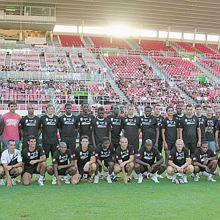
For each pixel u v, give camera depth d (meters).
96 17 44.00
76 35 47.78
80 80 31.00
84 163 10.05
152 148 10.25
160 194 8.73
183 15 44.28
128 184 9.85
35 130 10.41
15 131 10.55
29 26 41.12
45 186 9.42
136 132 11.21
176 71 38.81
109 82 32.91
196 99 31.00
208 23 46.78
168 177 10.71
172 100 30.16
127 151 10.13
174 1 40.84
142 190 9.13
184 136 11.23
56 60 35.97
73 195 8.45
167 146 11.17
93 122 10.91
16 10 39.06
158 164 10.26
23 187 9.26
